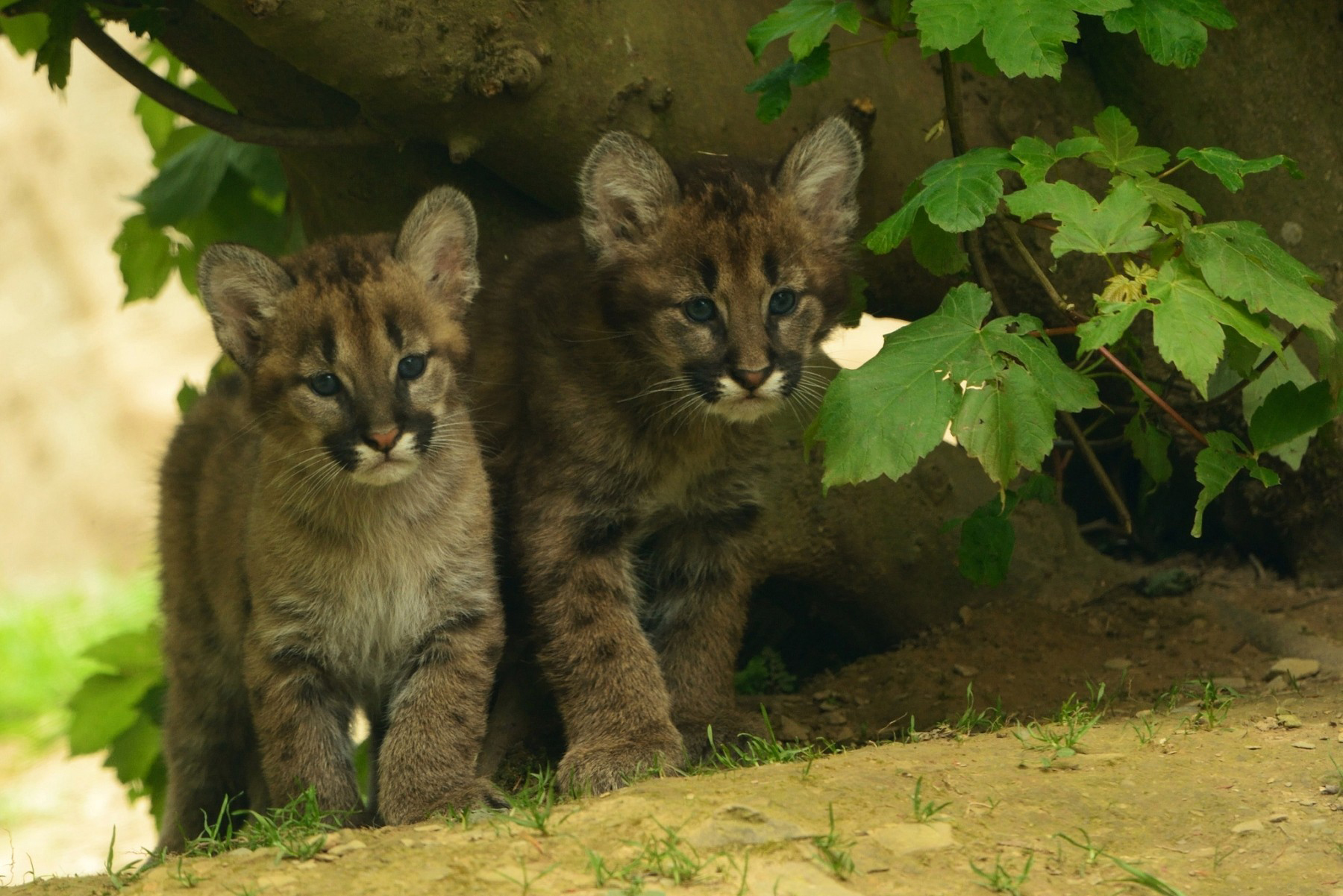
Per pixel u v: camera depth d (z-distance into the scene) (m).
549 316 10.80
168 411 31.25
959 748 9.25
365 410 9.45
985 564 11.30
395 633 9.90
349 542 9.66
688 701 11.11
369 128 11.68
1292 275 9.22
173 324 32.03
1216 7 9.73
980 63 10.40
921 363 9.08
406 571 9.76
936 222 9.16
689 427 10.62
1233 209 12.66
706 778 8.73
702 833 7.64
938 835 7.68
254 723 10.41
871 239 9.50
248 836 8.92
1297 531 13.41
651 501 10.84
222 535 10.85
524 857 7.55
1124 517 12.16
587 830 7.84
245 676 10.12
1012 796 8.20
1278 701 10.34
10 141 31.95
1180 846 7.58
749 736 10.81
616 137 10.27
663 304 10.20
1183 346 8.73
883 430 8.91
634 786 8.66
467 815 8.50
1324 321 9.02
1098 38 12.90
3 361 31.42
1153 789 8.25
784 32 9.89
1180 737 9.23
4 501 31.12
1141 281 9.20
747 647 14.84
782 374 10.18
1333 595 13.12
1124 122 9.70
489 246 12.09
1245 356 10.26
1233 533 14.02
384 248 10.10
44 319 31.80
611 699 10.36
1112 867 7.35
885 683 12.68
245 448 10.83
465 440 10.05
